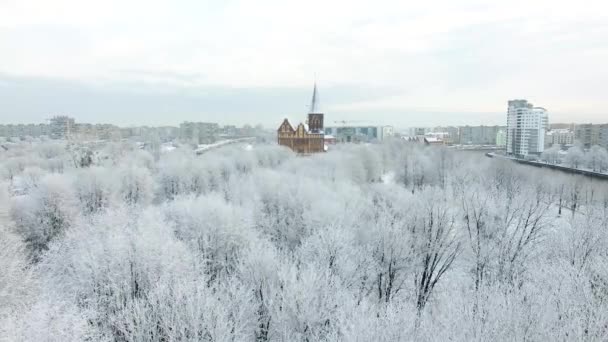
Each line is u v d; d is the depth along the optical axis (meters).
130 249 30.03
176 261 30.53
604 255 33.38
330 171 90.25
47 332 19.97
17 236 42.12
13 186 76.94
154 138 171.25
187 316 23.86
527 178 87.00
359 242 42.00
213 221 42.78
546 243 39.31
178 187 81.12
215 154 113.00
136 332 23.53
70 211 52.22
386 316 24.00
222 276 37.31
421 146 155.88
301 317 26.16
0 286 27.41
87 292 28.97
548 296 23.48
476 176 89.88
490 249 37.28
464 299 24.12
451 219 40.12
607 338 19.20
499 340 19.62
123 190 69.81
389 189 65.88
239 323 25.83
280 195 57.41
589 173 114.38
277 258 33.62
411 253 36.28
